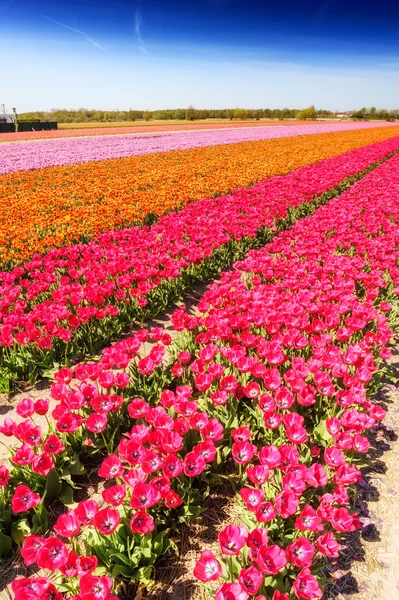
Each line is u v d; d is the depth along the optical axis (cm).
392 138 4531
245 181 1811
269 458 316
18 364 542
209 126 6538
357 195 1450
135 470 305
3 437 450
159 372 497
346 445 341
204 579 228
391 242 894
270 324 521
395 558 321
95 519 264
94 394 399
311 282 659
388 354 500
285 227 1238
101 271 693
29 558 255
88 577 228
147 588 297
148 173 2048
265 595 260
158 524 329
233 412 419
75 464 383
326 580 284
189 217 1109
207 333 508
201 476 364
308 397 383
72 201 1462
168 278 714
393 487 385
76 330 604
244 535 251
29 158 2691
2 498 336
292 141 3872
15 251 924
